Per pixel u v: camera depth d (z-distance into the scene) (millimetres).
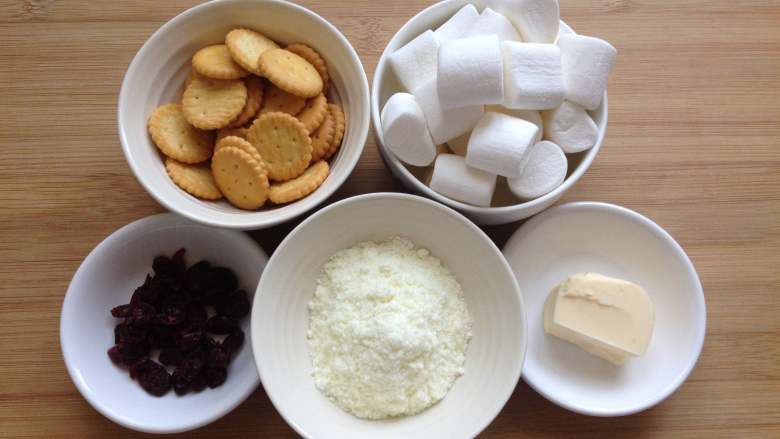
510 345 237
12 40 290
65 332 246
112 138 287
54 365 272
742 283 292
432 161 256
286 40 265
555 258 290
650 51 305
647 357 276
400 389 237
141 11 293
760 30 304
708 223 296
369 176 290
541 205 248
